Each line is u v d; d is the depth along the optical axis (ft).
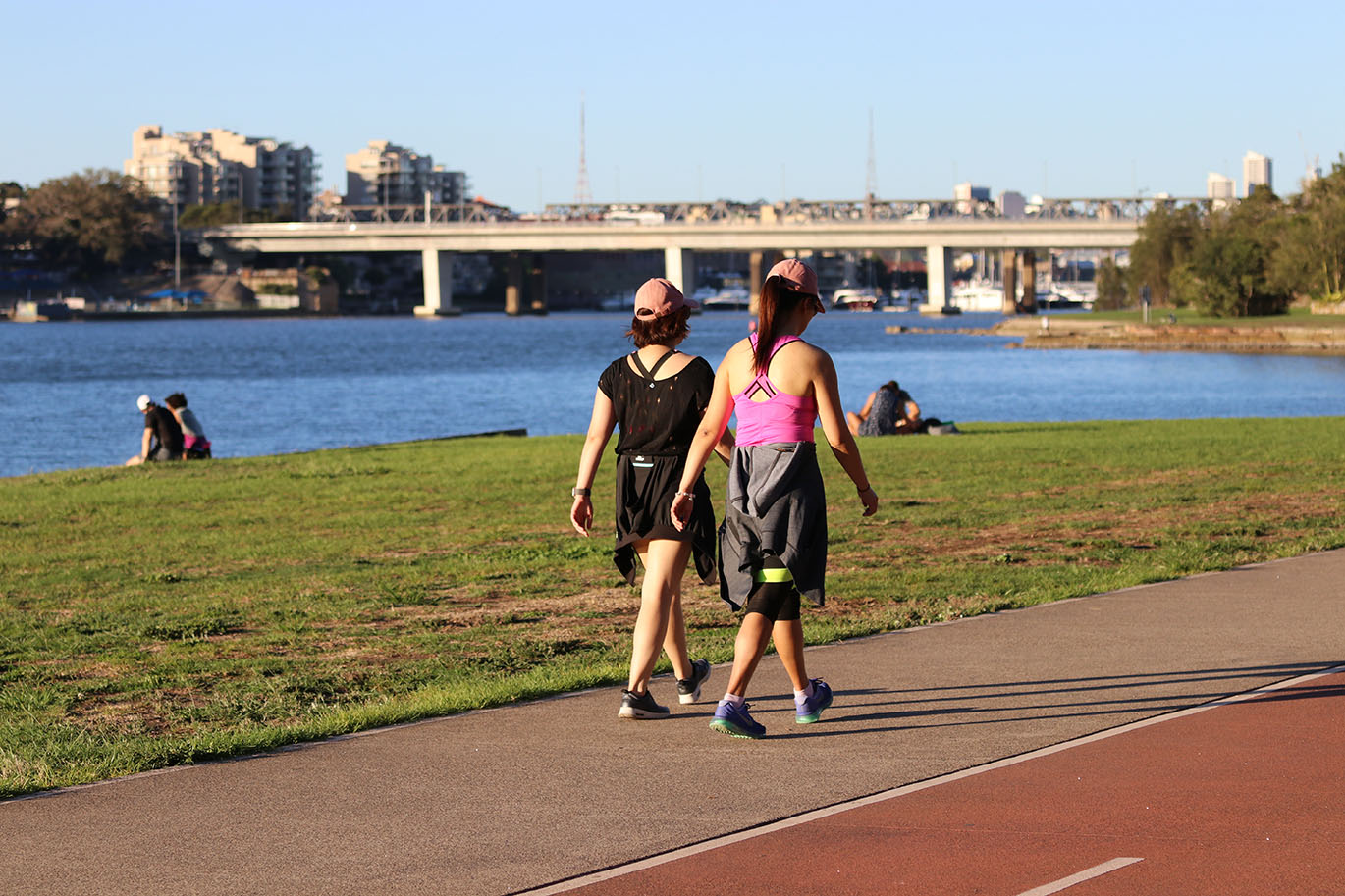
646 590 22.71
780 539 21.24
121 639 31.45
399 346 400.06
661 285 22.90
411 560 42.47
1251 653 26.50
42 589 38.91
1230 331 304.91
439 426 155.43
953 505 51.93
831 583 36.09
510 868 16.06
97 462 123.13
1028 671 25.49
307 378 253.24
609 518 50.98
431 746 21.30
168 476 71.67
